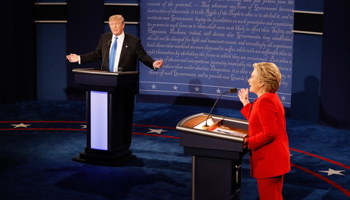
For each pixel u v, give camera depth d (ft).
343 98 42.01
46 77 52.85
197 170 18.39
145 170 29.48
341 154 34.47
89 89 29.60
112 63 30.04
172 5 50.19
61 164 30.32
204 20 49.55
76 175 28.09
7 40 49.08
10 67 49.83
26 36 52.11
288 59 46.34
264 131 16.74
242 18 47.96
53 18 51.19
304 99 45.32
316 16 43.09
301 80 45.27
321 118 44.11
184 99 52.06
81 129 40.40
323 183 27.71
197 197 18.53
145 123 43.14
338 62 41.91
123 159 31.09
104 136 30.37
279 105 17.46
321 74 43.45
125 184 26.66
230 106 50.47
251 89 18.13
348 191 26.30
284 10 45.75
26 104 50.62
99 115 30.14
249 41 48.11
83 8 50.67
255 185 27.14
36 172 28.48
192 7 49.65
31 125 41.32
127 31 50.67
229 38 48.93
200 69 50.80
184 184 26.94
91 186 26.17
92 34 51.08
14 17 51.72
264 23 46.98
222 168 17.98
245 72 48.98
